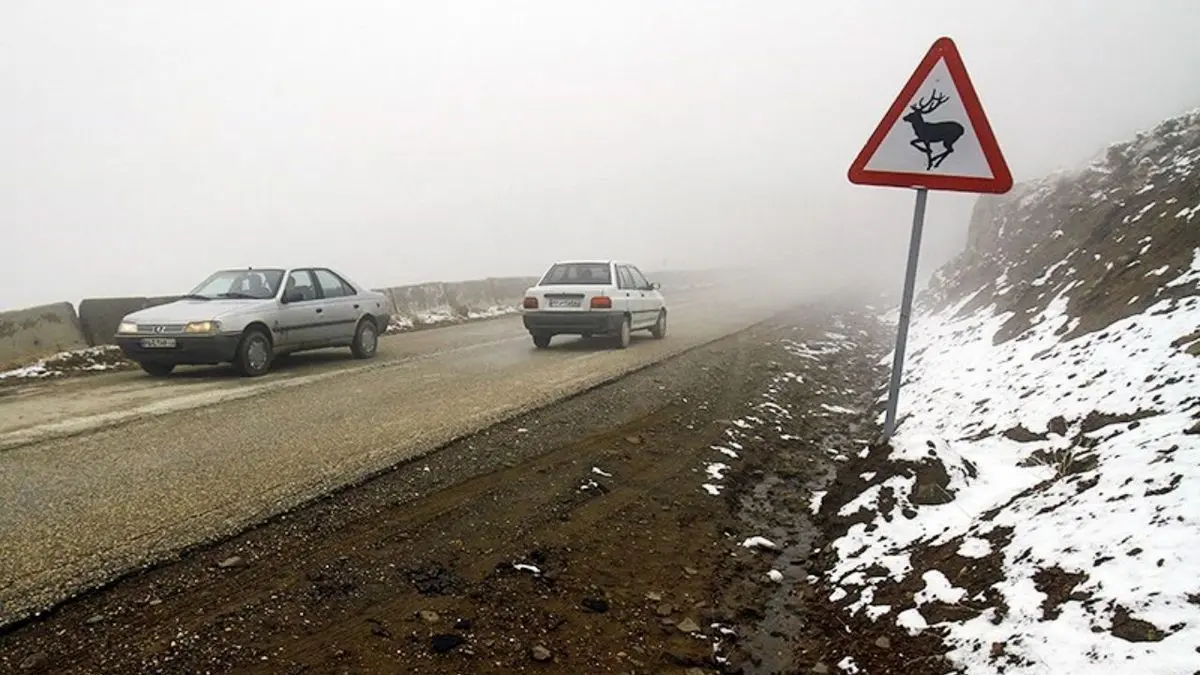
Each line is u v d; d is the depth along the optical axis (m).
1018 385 6.39
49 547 4.03
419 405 7.71
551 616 3.79
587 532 4.86
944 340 10.98
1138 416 4.41
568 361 11.12
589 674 3.34
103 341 10.95
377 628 3.45
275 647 3.22
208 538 4.18
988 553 3.70
